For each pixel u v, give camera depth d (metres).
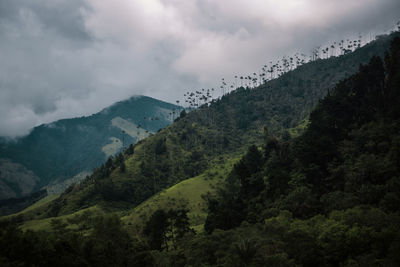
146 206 152.25
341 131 95.38
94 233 75.88
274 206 80.44
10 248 44.69
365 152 78.88
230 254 54.56
